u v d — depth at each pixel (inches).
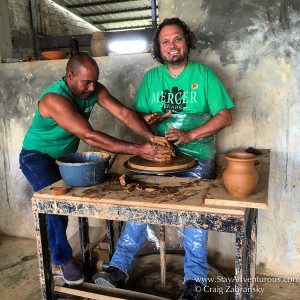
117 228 103.2
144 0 218.8
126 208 58.0
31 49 169.8
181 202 56.4
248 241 68.6
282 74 84.6
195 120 82.0
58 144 82.0
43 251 67.0
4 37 113.0
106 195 60.9
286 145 88.0
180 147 81.3
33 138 82.5
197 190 62.1
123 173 75.4
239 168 53.9
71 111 71.7
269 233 94.3
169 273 90.5
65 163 63.2
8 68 106.2
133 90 97.0
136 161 71.7
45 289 68.9
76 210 61.0
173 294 81.4
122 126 99.8
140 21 263.6
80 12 235.6
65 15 215.3
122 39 128.2
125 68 96.3
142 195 60.5
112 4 224.1
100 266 86.0
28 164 80.0
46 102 73.5
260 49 85.0
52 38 166.7
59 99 72.5
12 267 100.7
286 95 85.4
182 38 78.8
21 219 118.2
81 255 82.8
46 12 188.2
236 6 84.8
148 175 73.1
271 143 89.1
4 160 114.6
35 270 98.7
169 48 78.8
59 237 73.2
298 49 82.3
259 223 94.7
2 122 111.4
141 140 99.0
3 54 112.3
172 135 74.5
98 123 102.0
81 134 71.4
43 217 66.1
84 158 72.4
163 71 84.5
